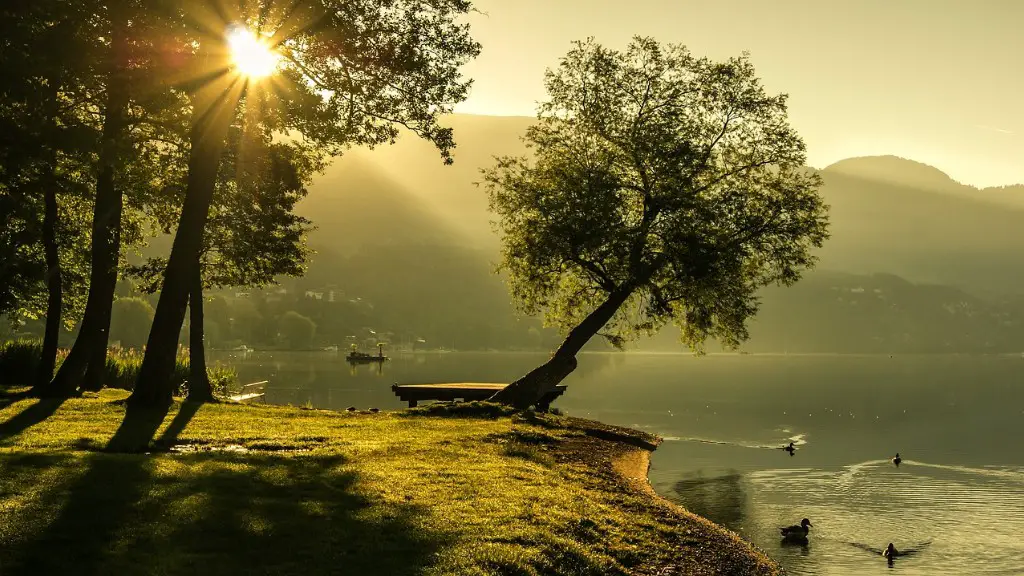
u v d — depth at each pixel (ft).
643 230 91.61
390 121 77.46
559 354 95.86
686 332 102.78
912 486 68.59
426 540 30.99
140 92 59.77
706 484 66.80
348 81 74.69
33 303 116.26
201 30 61.46
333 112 72.13
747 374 357.00
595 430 87.56
